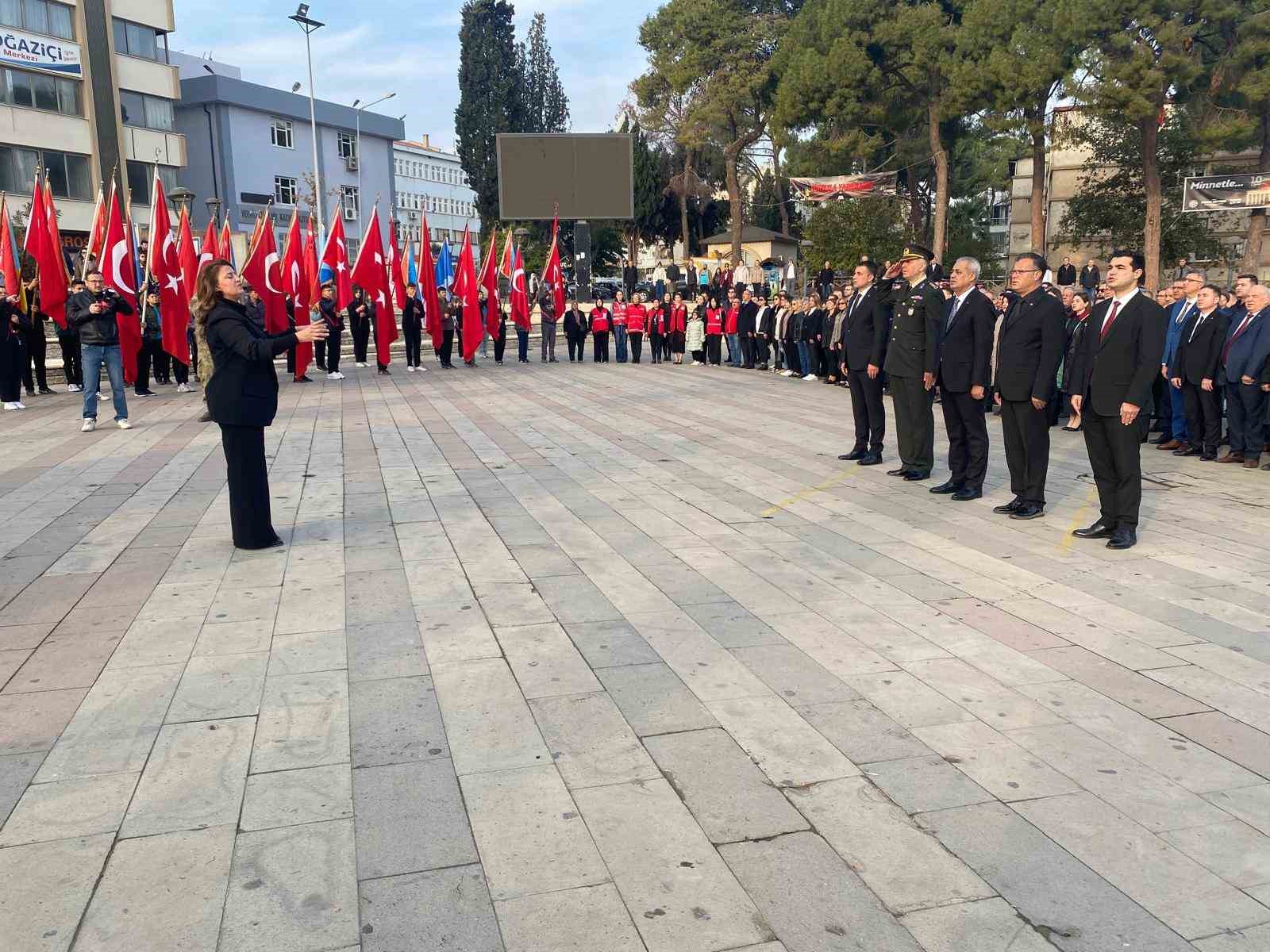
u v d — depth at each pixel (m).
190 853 2.76
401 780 3.17
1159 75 25.95
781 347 20.66
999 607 4.94
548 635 4.54
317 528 6.71
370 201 58.62
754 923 2.46
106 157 37.25
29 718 3.64
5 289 15.32
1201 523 6.85
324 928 2.44
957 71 30.38
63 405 14.50
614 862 2.72
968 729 3.55
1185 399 9.91
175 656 4.27
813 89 33.84
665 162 51.72
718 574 5.54
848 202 35.03
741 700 3.80
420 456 9.77
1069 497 7.78
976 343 7.36
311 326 5.85
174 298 15.00
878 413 9.13
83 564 5.78
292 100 51.44
